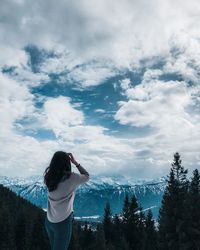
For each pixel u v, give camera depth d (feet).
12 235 265.75
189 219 166.50
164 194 181.78
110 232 274.98
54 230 19.97
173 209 173.47
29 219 280.51
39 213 256.11
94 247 244.22
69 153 20.75
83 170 20.71
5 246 259.80
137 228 260.83
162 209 179.63
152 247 227.61
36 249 240.73
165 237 172.55
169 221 172.24
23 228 278.05
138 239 258.37
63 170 19.72
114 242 263.70
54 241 20.10
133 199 266.57
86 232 260.42
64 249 19.89
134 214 263.70
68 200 19.75
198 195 178.70
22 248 273.54
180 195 176.35
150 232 247.29
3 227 265.13
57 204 19.62
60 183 19.60
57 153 20.13
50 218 19.93
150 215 258.37
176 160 181.88
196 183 185.26
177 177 179.73
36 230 247.70
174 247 167.12
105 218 282.77
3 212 279.69
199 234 163.73
